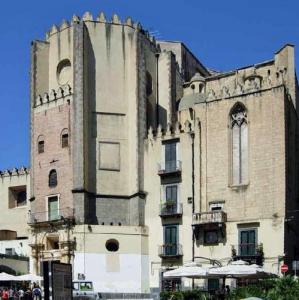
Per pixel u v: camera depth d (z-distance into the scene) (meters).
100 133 74.81
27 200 84.31
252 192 66.38
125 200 74.31
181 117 79.44
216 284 66.31
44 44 79.25
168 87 80.19
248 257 64.62
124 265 70.75
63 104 74.94
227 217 67.25
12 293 60.84
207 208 68.81
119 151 75.12
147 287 70.81
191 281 68.06
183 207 70.19
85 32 75.69
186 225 69.69
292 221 67.88
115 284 70.12
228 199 67.69
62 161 73.94
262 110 67.19
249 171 67.06
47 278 26.34
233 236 66.50
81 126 73.12
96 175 73.94
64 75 77.50
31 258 73.75
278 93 66.38
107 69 76.19
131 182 74.38
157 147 73.62
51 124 75.69
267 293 39.16
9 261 73.56
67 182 73.00
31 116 77.75
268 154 66.12
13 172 86.31
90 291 56.53
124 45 77.12
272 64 78.62
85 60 75.12
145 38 78.56
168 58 80.75
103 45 76.44
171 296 47.72
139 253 71.31
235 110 69.06
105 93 75.75
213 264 66.06
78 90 74.00
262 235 64.81
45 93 76.88
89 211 72.75
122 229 71.38
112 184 74.25
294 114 73.12
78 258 70.06
